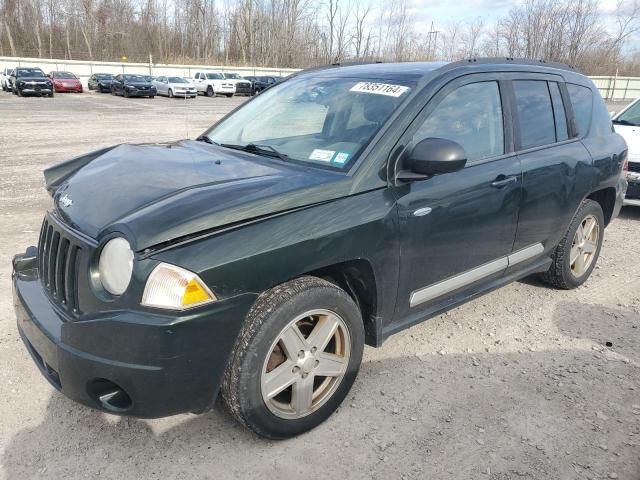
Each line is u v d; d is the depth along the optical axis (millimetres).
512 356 3615
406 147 2990
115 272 2299
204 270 2270
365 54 53781
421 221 3031
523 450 2723
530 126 3842
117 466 2543
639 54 49594
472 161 3379
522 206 3699
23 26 64562
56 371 2422
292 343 2611
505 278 3936
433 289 3283
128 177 2816
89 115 20578
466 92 3404
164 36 67750
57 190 3127
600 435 2846
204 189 2572
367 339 3117
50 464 2537
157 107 26391
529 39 43156
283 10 63219
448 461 2635
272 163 3053
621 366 3520
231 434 2777
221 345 2363
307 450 2686
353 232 2701
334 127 3217
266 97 3992
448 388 3230
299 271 2537
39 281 2887
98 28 65750
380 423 2896
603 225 4793
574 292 4684
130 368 2221
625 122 7656
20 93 30906
